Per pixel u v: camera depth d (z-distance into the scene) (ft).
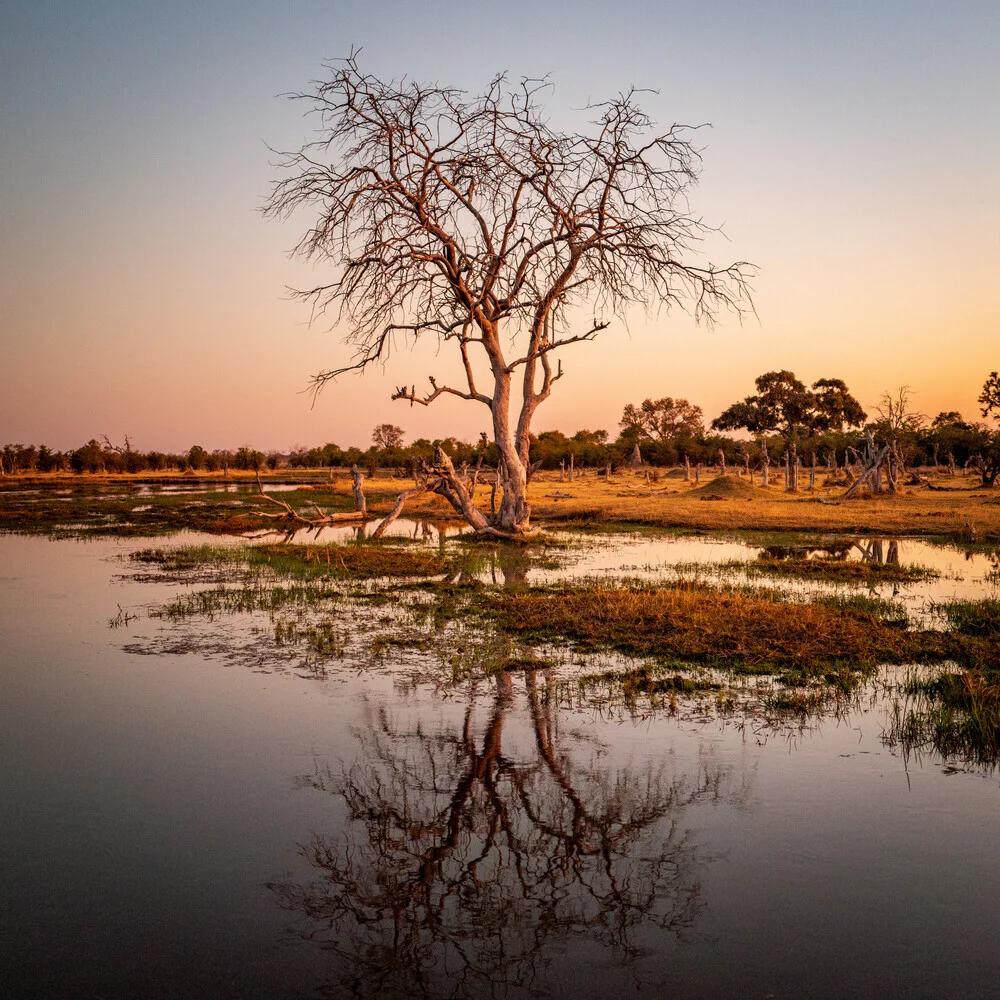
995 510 109.91
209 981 13.82
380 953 14.61
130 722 26.30
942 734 24.63
